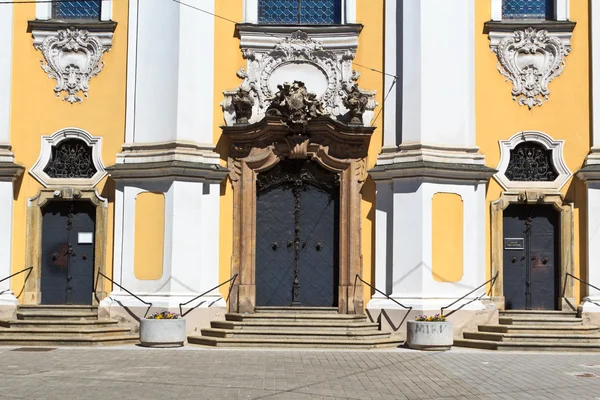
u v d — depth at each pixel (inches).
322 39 907.4
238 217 890.1
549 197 894.4
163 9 885.8
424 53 874.8
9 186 895.1
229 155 895.7
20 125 908.0
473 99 894.4
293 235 903.7
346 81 902.4
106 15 914.1
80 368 647.1
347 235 888.3
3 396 520.1
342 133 882.8
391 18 896.3
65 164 913.5
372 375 630.5
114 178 879.1
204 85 890.1
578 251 895.7
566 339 817.5
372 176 880.9
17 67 911.0
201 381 586.9
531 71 906.7
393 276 865.5
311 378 609.0
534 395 548.7
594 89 897.5
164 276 854.5
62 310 888.9
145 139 882.8
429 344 795.4
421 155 859.4
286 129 879.1
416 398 534.6
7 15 909.2
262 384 577.0
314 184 906.7
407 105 877.8
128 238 871.7
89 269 908.0
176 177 858.1
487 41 907.4
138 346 811.4
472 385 587.8
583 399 534.3
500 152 898.7
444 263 861.2
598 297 880.3
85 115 908.6
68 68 911.7
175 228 855.7
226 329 836.6
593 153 890.7
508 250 905.5
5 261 890.7
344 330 828.6
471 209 876.0
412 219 860.6
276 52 908.0
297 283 898.7
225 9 905.5
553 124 904.3
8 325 849.5
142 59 892.0
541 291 903.7
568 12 911.0
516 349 805.9
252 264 886.4
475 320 859.4
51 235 912.9
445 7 885.8
